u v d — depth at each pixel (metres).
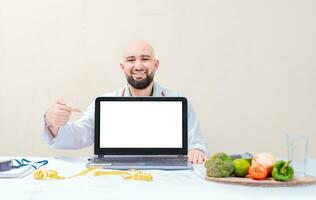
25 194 0.92
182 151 1.46
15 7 2.49
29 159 1.48
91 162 1.31
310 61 2.46
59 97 2.49
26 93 2.50
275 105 2.46
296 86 2.46
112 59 2.47
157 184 1.02
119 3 2.46
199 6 2.44
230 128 2.46
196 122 1.95
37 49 2.49
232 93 2.46
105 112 1.47
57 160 1.46
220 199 0.87
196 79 2.45
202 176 1.14
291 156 1.10
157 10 2.45
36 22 2.49
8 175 1.10
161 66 2.46
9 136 2.52
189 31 2.45
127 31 2.46
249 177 1.07
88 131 1.74
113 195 0.90
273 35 2.45
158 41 2.46
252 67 2.45
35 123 2.51
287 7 2.45
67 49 2.48
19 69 2.50
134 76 1.93
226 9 2.44
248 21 2.45
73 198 0.89
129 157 1.43
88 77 2.48
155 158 1.40
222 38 2.45
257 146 2.46
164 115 1.48
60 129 1.53
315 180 1.03
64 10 2.48
